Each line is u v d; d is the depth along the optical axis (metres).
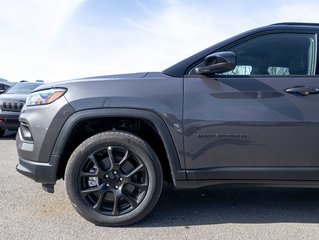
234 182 3.13
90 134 3.33
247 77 3.13
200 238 2.95
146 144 3.11
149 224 3.23
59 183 4.42
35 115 3.12
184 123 3.04
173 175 3.10
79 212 3.14
